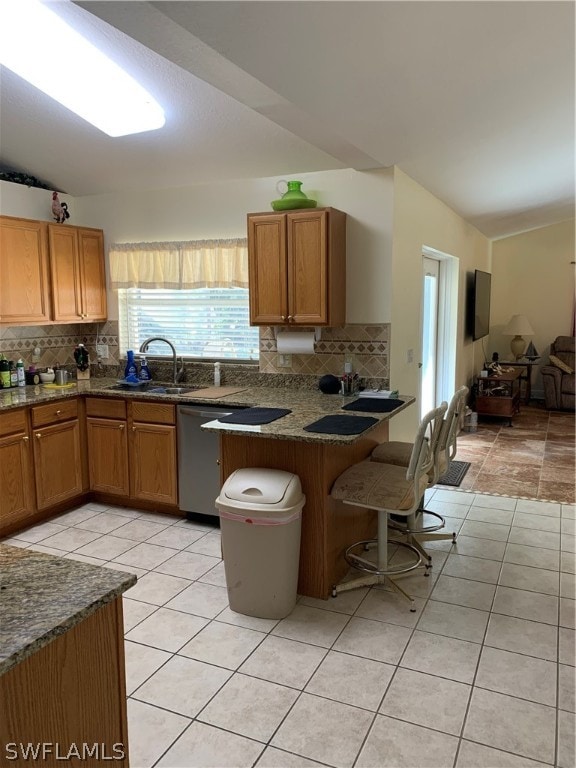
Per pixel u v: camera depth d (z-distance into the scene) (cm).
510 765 185
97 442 411
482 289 714
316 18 189
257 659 241
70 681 128
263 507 260
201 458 374
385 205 368
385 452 334
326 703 214
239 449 299
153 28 190
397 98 263
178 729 202
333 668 235
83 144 380
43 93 320
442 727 201
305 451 282
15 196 420
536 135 369
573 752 190
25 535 367
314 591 291
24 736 118
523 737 196
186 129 350
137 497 402
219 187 417
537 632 259
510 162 421
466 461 534
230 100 316
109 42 269
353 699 216
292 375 408
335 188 382
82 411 412
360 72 231
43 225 409
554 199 616
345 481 288
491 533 370
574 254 820
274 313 371
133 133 361
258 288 374
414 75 242
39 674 121
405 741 195
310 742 195
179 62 215
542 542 355
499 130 343
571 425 693
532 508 415
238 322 432
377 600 288
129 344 473
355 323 385
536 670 232
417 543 344
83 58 284
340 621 269
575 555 337
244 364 430
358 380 383
